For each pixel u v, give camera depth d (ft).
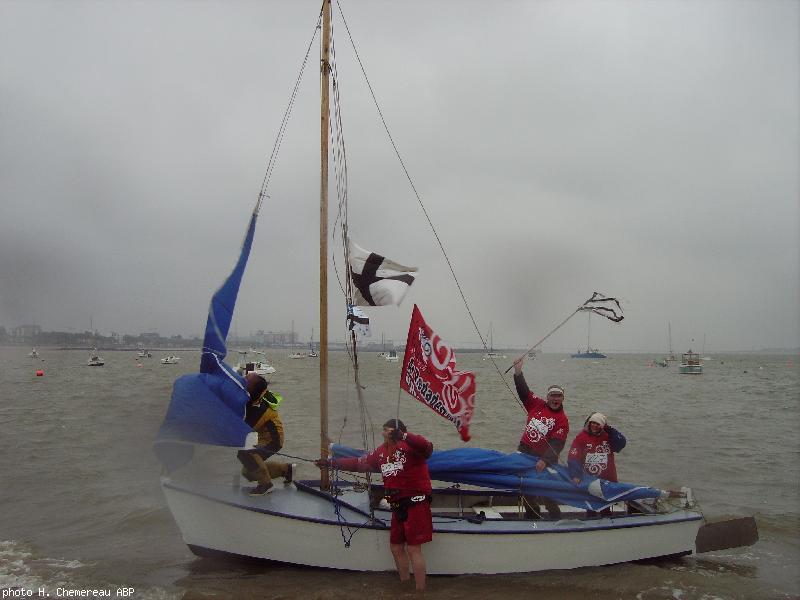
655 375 231.91
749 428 68.95
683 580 24.06
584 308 26.94
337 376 191.62
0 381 153.07
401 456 22.43
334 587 22.54
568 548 24.20
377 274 27.30
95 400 94.73
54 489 37.81
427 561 23.30
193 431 23.43
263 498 25.08
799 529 31.37
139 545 27.91
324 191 27.20
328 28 27.48
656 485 41.06
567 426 26.73
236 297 25.72
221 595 21.91
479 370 246.88
